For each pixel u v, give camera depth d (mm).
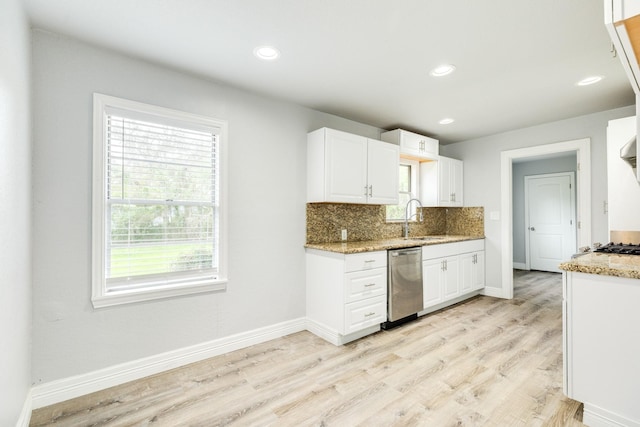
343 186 3049
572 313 1688
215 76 2438
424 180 4293
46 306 1846
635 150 2018
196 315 2410
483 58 2188
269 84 2588
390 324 3047
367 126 3744
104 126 2031
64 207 1900
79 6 1630
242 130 2680
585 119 3404
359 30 1862
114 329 2070
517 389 1984
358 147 3184
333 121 3377
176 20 1755
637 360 1482
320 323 2900
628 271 1475
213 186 2533
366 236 3684
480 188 4371
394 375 2164
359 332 2834
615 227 2639
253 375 2184
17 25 1491
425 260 3396
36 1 1585
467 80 2535
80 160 1951
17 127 1493
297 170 3049
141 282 2199
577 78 2492
